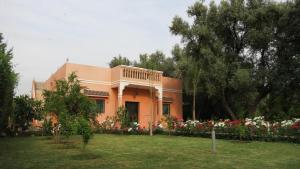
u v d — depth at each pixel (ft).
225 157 28.99
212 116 91.25
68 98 43.96
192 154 31.12
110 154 30.73
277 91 74.64
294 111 80.28
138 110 80.59
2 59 30.81
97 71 75.41
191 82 74.79
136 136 57.93
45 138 51.47
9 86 34.71
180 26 76.48
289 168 23.15
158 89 79.87
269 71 69.67
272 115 83.87
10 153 31.09
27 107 58.75
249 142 44.78
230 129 51.47
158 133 66.64
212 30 74.08
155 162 25.64
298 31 65.87
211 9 75.36
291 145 40.09
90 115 46.32
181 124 62.49
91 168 22.59
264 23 70.64
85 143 33.45
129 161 26.12
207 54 70.74
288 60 69.10
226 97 78.07
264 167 23.54
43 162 25.25
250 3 74.38
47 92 46.75
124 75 74.54
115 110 76.54
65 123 39.81
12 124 57.26
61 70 74.02
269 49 72.74
